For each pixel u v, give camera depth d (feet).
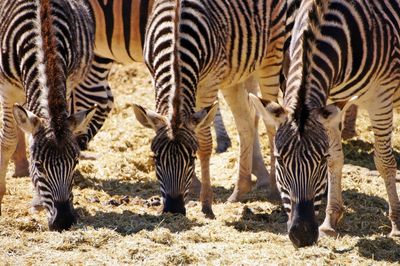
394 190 38.50
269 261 33.24
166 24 39.14
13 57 37.88
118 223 37.63
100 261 32.78
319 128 32.24
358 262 33.73
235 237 36.45
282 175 32.58
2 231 36.01
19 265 32.14
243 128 43.88
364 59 35.91
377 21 36.45
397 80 37.40
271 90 45.24
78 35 40.04
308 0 36.60
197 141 37.22
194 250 34.09
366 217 40.73
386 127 37.60
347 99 34.50
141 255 33.42
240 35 41.88
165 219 37.24
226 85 42.93
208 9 40.27
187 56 38.37
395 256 35.06
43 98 35.50
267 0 43.32
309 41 33.27
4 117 39.14
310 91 33.30
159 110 38.14
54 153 34.71
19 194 42.86
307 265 32.86
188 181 37.40
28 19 37.58
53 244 34.24
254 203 43.27
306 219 31.83
